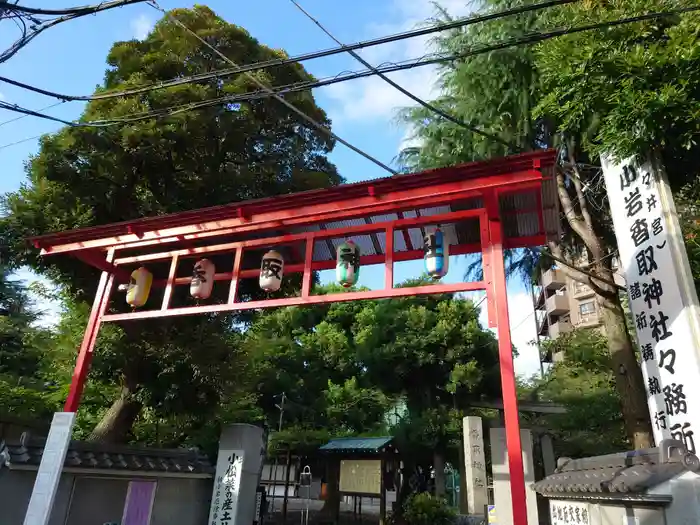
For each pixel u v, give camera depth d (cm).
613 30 782
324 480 2389
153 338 1216
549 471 2012
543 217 773
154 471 1102
